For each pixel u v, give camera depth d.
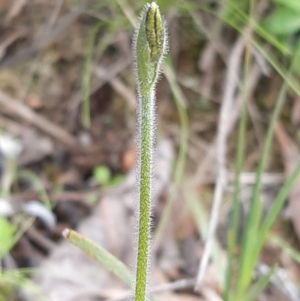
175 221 0.18
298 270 0.17
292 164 0.19
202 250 0.17
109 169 0.19
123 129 0.19
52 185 0.18
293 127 0.19
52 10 0.20
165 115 0.20
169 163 0.19
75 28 0.20
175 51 0.20
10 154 0.18
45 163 0.19
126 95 0.20
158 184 0.18
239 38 0.18
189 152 0.19
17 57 0.19
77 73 0.20
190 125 0.20
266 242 0.17
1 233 0.14
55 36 0.19
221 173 0.16
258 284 0.13
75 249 0.17
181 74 0.20
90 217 0.17
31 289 0.15
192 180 0.19
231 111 0.18
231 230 0.13
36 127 0.19
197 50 0.20
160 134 0.19
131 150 0.19
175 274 0.17
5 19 0.20
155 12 0.07
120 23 0.19
